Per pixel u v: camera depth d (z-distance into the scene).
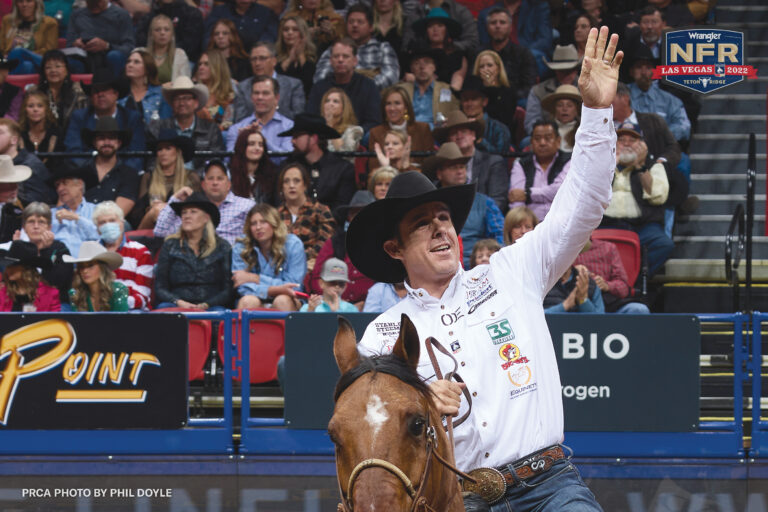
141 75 43.16
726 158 43.34
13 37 49.09
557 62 40.81
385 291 29.78
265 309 30.45
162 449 26.92
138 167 40.19
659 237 35.91
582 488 11.83
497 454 11.93
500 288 12.59
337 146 39.00
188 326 27.33
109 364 26.91
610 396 26.31
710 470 26.47
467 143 36.69
